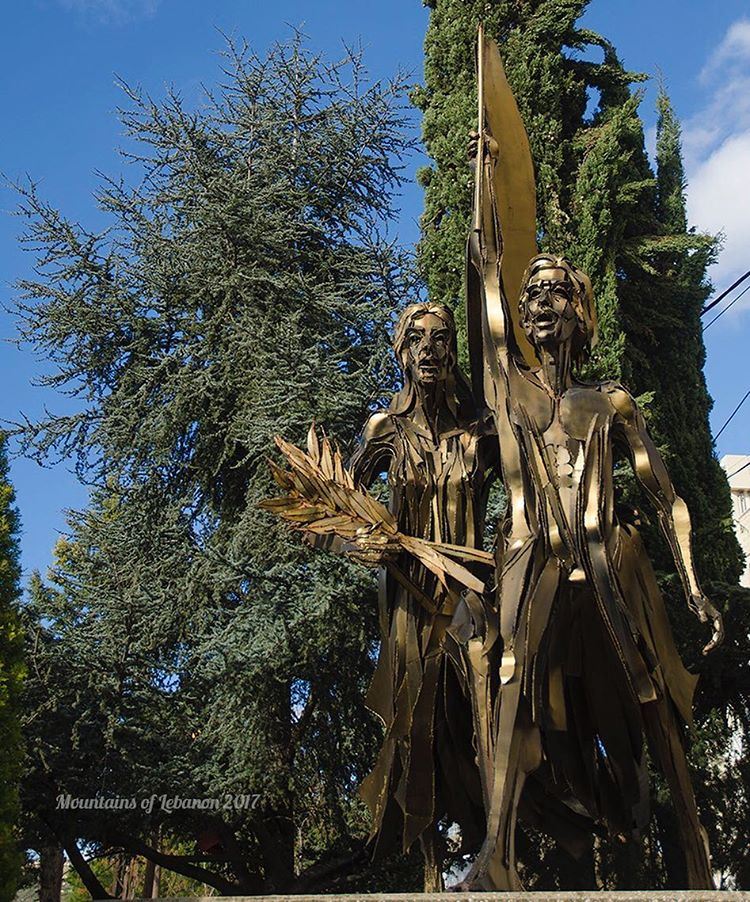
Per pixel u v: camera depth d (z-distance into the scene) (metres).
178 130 19.12
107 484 18.59
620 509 5.71
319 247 19.69
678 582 13.97
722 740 14.50
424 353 6.08
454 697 5.78
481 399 6.18
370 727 16.08
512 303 6.34
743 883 13.94
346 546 5.81
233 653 14.79
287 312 18.12
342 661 15.89
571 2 15.91
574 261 14.56
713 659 13.99
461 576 5.58
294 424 15.77
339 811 15.77
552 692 5.18
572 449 5.46
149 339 18.95
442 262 14.82
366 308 18.06
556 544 5.28
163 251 18.67
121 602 15.44
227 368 17.41
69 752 14.34
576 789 5.37
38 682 14.27
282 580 15.36
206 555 15.99
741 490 31.70
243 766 14.83
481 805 5.82
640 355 15.13
